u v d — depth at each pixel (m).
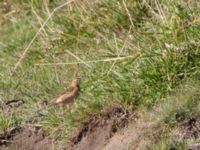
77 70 16.36
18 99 16.25
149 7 16.59
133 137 13.55
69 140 14.43
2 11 21.48
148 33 15.38
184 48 14.69
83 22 17.80
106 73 15.04
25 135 15.05
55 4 19.36
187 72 14.42
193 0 15.67
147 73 14.43
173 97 13.84
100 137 14.18
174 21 15.23
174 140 12.91
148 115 13.79
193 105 13.42
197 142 12.79
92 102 14.66
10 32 20.66
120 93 14.54
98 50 16.58
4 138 15.14
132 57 15.02
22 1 21.03
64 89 15.82
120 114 14.31
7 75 17.48
